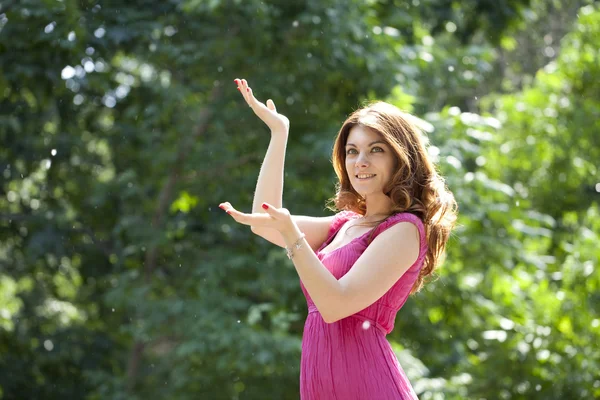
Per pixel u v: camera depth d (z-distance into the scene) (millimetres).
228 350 9469
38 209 12359
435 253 2971
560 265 11445
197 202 10758
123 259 11469
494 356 9742
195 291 10445
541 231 10312
